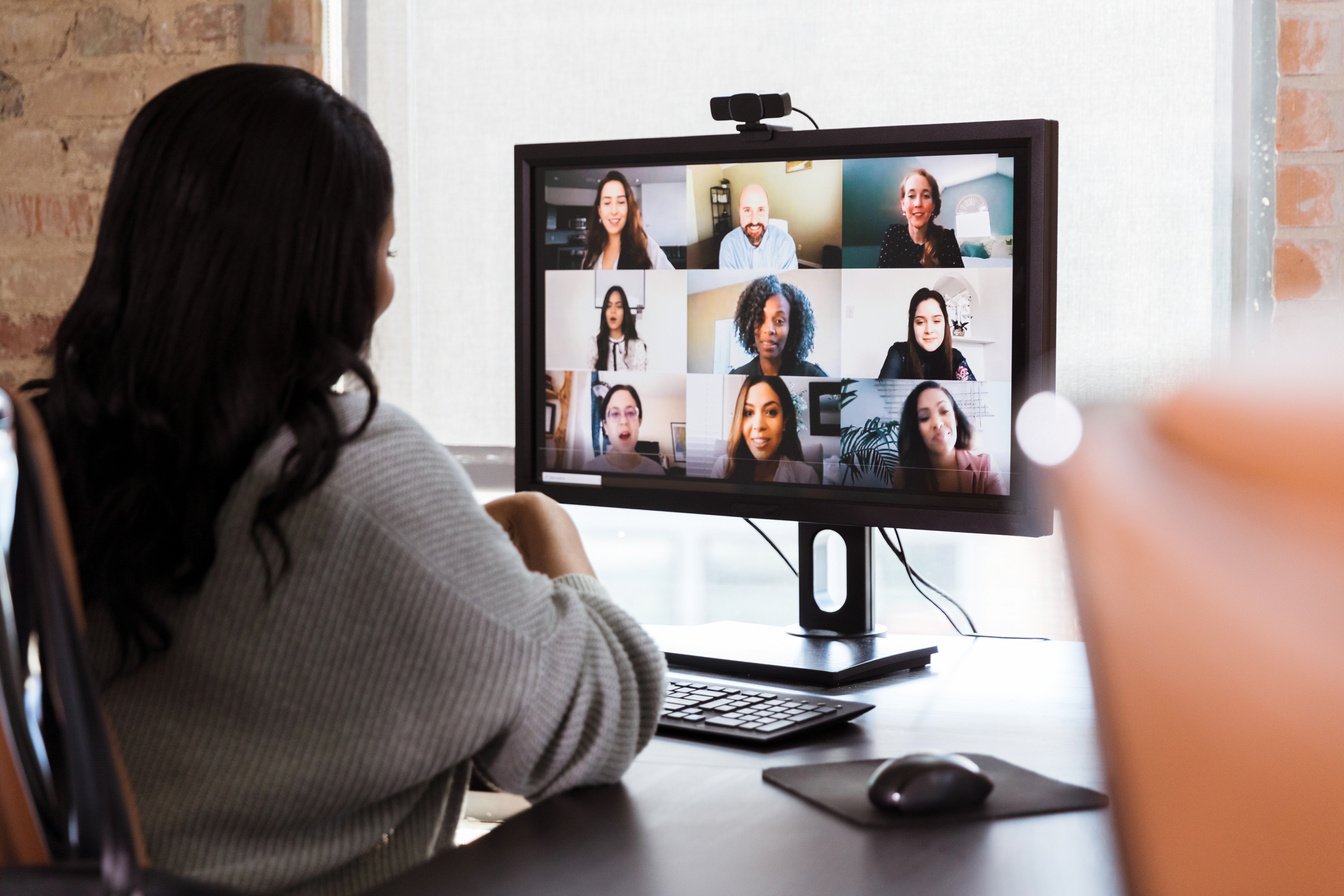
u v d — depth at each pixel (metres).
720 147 1.44
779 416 1.44
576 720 0.89
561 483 1.57
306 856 0.82
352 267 0.89
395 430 0.86
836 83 1.85
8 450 0.59
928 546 1.92
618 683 0.94
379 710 0.81
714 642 1.44
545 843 0.82
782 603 2.00
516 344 1.57
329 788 0.81
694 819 0.86
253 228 0.85
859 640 1.44
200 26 1.90
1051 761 1.01
